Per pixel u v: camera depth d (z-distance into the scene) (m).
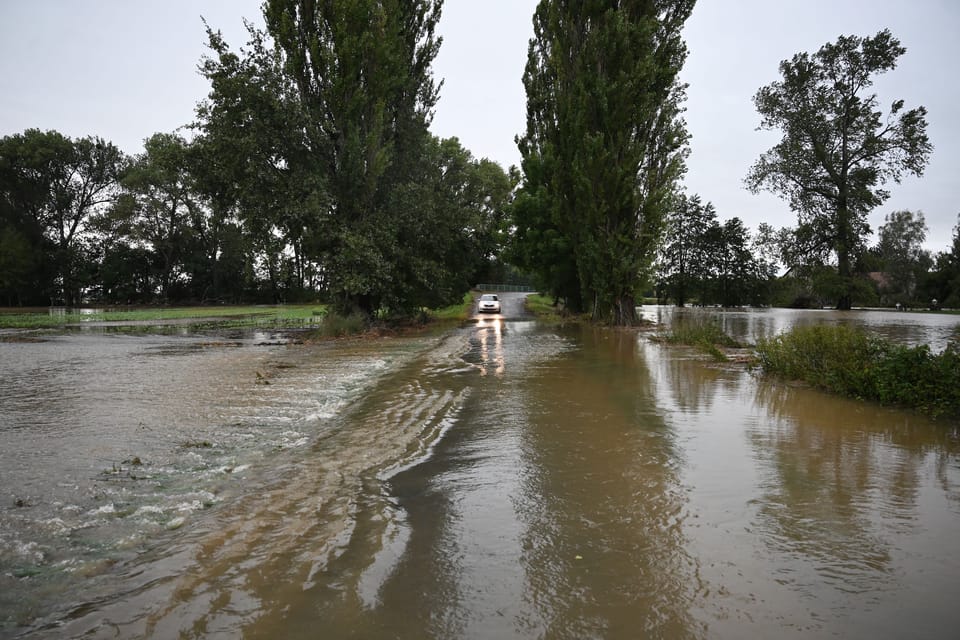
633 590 2.81
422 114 28.38
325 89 22.89
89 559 3.27
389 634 2.46
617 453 5.35
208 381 10.44
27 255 63.62
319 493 4.39
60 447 5.81
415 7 27.69
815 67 44.59
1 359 14.41
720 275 68.44
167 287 75.31
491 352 15.36
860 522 3.65
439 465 5.09
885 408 7.40
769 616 2.55
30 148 64.12
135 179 65.44
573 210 28.55
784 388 9.09
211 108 22.62
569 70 28.20
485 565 3.12
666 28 25.83
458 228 27.83
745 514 3.80
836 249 44.22
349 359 14.07
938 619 2.51
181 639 2.45
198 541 3.51
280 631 2.49
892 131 42.56
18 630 2.54
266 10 22.69
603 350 15.56
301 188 22.42
